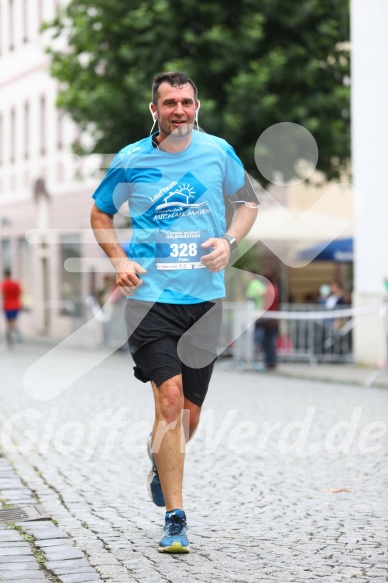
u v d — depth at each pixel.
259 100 35.81
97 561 9.13
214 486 12.82
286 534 10.19
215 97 37.03
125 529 10.48
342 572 8.73
